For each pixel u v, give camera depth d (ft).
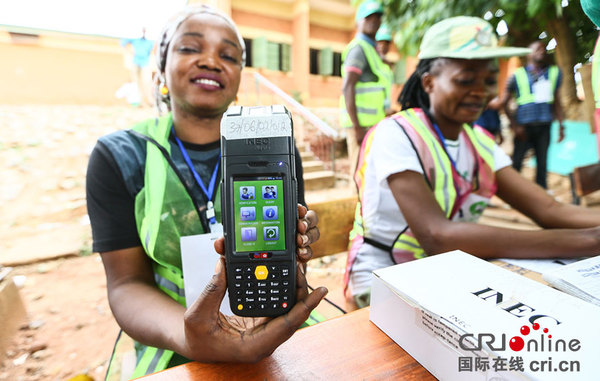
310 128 19.89
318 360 1.74
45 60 24.97
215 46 2.95
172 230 2.91
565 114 11.37
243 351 1.65
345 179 17.75
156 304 2.52
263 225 1.78
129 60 25.02
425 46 3.76
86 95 26.40
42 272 9.65
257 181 1.80
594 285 2.01
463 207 3.95
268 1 27.76
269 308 1.73
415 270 1.98
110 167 2.86
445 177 3.66
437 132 3.75
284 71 29.35
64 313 7.88
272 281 1.74
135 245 2.95
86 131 20.01
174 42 2.95
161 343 2.20
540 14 6.27
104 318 7.73
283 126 1.82
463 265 2.04
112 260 2.90
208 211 2.98
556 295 1.70
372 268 3.91
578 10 5.69
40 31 24.31
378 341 1.86
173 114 3.21
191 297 2.73
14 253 10.37
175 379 1.66
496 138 12.32
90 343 6.94
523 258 2.84
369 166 3.92
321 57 30.73
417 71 4.00
